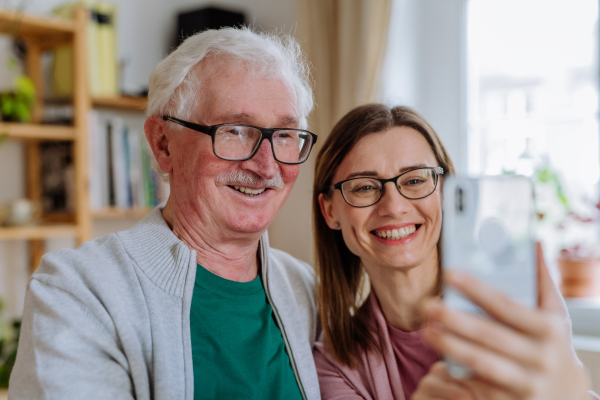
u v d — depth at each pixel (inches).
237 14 92.1
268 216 41.9
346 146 43.0
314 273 50.1
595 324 67.6
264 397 40.4
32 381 32.7
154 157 45.4
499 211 24.4
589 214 72.5
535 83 76.4
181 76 40.6
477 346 20.9
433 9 81.7
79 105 74.8
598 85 72.5
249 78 40.3
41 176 80.0
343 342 45.1
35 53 78.3
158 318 37.2
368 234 42.3
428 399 24.4
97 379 33.3
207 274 41.4
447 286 23.8
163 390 34.9
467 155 80.5
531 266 24.0
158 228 42.3
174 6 96.3
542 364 20.3
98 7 80.8
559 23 74.7
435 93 82.0
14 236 68.3
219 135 39.7
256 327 42.2
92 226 87.8
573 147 74.2
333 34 75.9
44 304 34.9
